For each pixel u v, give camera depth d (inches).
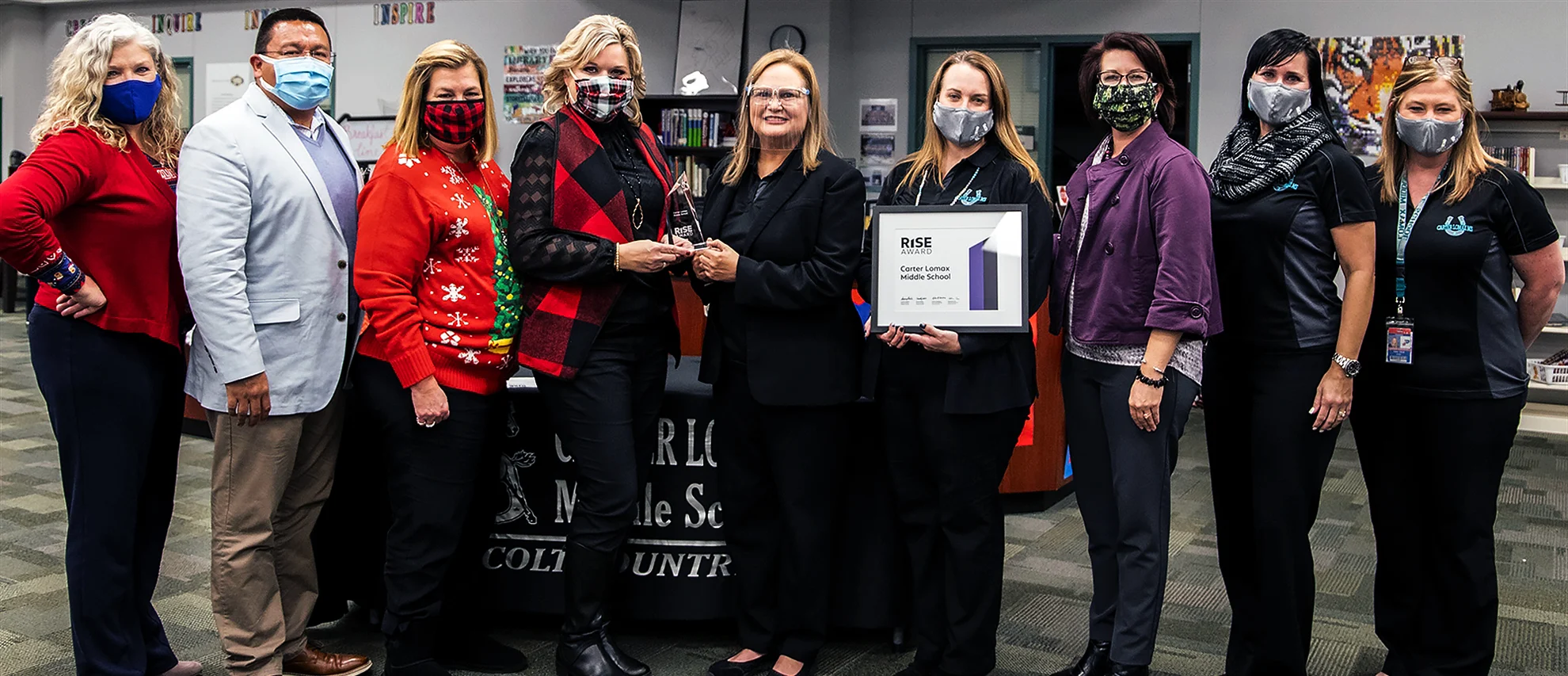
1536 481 200.5
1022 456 169.3
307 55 92.9
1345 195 88.9
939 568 100.1
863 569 110.7
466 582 106.0
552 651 109.7
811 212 94.3
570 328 95.3
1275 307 91.2
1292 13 294.5
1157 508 93.8
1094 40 313.3
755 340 96.9
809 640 102.7
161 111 94.2
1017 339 96.2
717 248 94.3
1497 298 93.4
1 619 118.0
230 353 88.9
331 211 94.7
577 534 99.1
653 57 346.0
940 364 94.3
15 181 82.1
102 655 92.1
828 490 100.7
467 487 97.8
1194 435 240.7
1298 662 94.0
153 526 98.9
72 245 88.0
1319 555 151.1
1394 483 99.0
